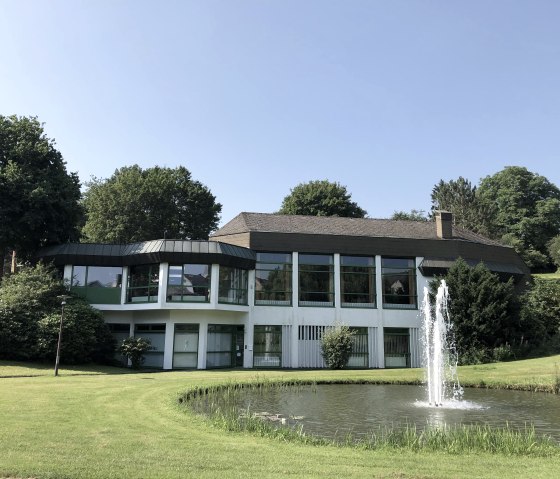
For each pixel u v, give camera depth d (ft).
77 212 111.24
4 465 23.07
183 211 190.90
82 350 88.02
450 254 114.01
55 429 32.01
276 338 105.70
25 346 84.43
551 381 66.59
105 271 102.78
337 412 47.26
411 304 111.34
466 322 96.68
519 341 100.07
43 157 106.52
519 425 42.04
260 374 79.10
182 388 56.75
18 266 119.55
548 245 235.40
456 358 94.79
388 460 26.68
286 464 24.76
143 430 32.73
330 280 109.70
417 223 128.36
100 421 35.63
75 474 22.08
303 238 109.09
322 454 27.50
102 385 57.77
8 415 36.70
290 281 108.17
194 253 96.99
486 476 23.63
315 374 79.97
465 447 31.19
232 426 35.17
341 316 108.17
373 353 108.06
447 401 55.67
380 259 111.55
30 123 108.06
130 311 103.50
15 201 100.53
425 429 38.63
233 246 101.86
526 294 113.60
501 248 121.29
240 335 104.88
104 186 182.91
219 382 64.34
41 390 51.78
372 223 124.47
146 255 98.02
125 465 23.65
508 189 261.44
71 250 101.09
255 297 106.32
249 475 22.49
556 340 104.47
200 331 98.58
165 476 22.04
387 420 43.47
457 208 250.37
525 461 27.37
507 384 67.46
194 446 28.22
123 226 173.06
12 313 85.51
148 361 99.30
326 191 198.49
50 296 90.99
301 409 48.57
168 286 97.30
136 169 196.75
